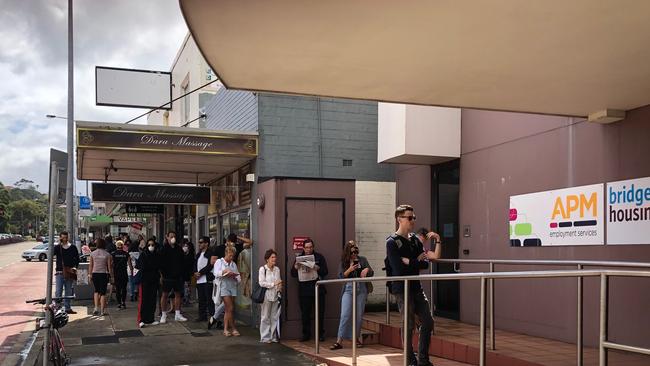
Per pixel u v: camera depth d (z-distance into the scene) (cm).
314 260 993
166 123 2470
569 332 721
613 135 707
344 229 1063
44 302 758
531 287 785
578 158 754
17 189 16175
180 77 2156
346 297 886
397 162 1047
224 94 1418
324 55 521
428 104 686
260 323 1039
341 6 424
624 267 647
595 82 593
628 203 681
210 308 1183
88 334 1071
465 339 725
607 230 707
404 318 600
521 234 845
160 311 1313
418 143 966
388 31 467
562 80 589
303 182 1047
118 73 1802
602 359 386
